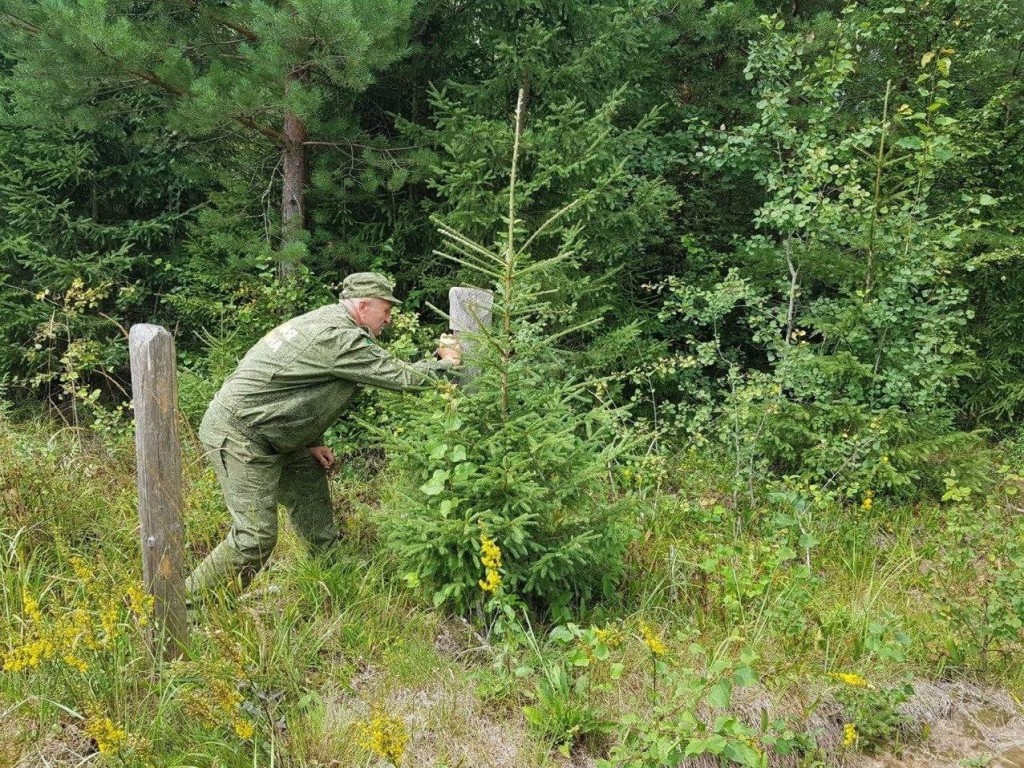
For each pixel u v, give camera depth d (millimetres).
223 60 5629
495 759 2672
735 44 7242
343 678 2906
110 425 5008
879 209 5066
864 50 6551
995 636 3449
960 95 6242
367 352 3135
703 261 6867
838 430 5195
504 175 5484
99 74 4902
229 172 6215
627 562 3924
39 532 3496
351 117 5965
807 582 3533
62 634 2467
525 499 3057
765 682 3121
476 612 3348
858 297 4984
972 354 5332
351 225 6141
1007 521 4887
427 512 3207
